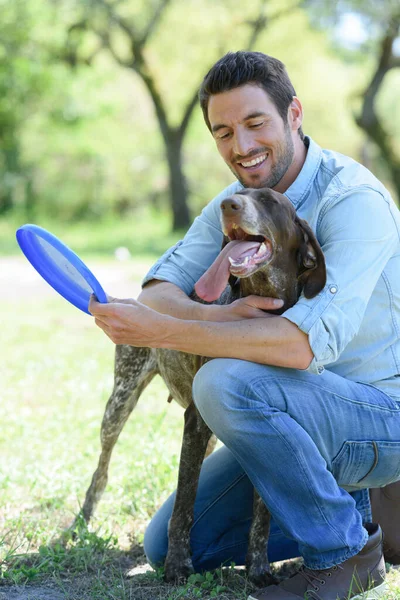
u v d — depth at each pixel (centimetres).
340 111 4741
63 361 1190
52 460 743
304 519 446
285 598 454
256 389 444
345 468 464
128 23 3678
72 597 490
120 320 464
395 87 6019
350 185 474
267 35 3794
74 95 4347
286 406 446
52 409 922
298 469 441
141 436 797
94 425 839
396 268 475
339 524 445
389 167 3644
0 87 4041
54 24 3722
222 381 447
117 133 5300
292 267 471
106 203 5406
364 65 4722
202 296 450
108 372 1117
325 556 447
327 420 451
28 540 578
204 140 5334
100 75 4394
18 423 852
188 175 5406
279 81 488
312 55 4009
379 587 467
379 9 3291
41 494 663
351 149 5200
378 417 460
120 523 611
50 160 5222
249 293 487
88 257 2777
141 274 2183
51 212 5275
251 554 505
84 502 622
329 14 3491
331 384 454
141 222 5262
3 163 5078
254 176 500
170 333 461
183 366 552
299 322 440
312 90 4388
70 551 554
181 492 510
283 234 462
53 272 473
